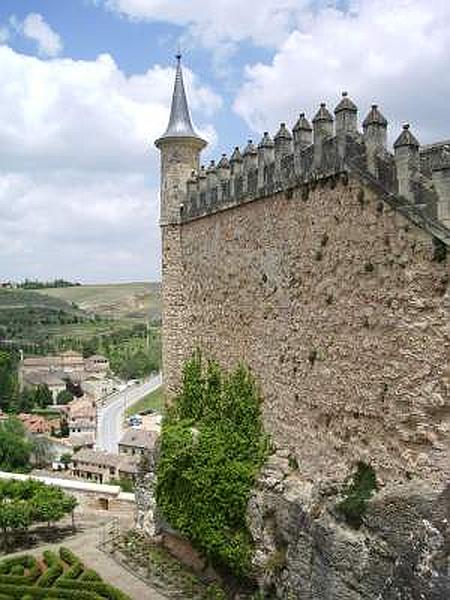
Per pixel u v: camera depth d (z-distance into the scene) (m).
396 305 19.92
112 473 94.88
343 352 22.53
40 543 39.78
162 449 32.25
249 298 29.42
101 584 31.56
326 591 21.17
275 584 25.14
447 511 17.55
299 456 25.44
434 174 18.50
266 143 27.88
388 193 20.09
